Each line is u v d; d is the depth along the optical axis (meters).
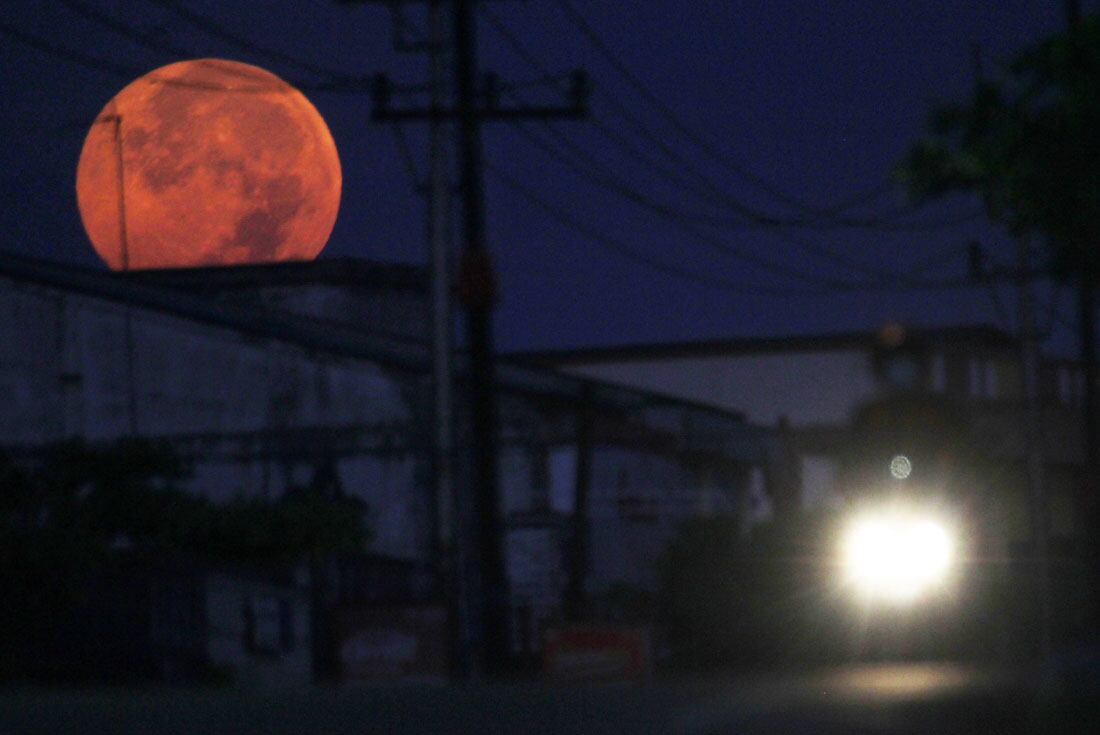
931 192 42.28
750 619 123.94
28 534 96.81
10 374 157.12
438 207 98.31
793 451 186.25
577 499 134.00
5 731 21.12
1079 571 117.75
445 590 97.62
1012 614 103.94
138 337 160.12
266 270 192.25
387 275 194.38
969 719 18.55
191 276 191.50
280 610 119.94
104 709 22.42
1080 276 41.16
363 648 97.62
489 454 92.50
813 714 19.97
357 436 145.00
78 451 112.75
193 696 24.89
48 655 103.38
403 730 20.45
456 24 93.50
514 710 22.14
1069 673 19.41
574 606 131.62
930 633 76.25
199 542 114.44
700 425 177.00
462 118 93.25
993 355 192.62
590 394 136.75
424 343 163.75
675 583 131.50
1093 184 39.81
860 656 79.50
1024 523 143.50
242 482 155.62
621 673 99.12
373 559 135.00
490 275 92.25
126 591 106.56
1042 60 40.41
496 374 159.62
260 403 159.75
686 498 168.62
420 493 153.62
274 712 22.64
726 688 22.88
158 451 115.25
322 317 190.00
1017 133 40.38
